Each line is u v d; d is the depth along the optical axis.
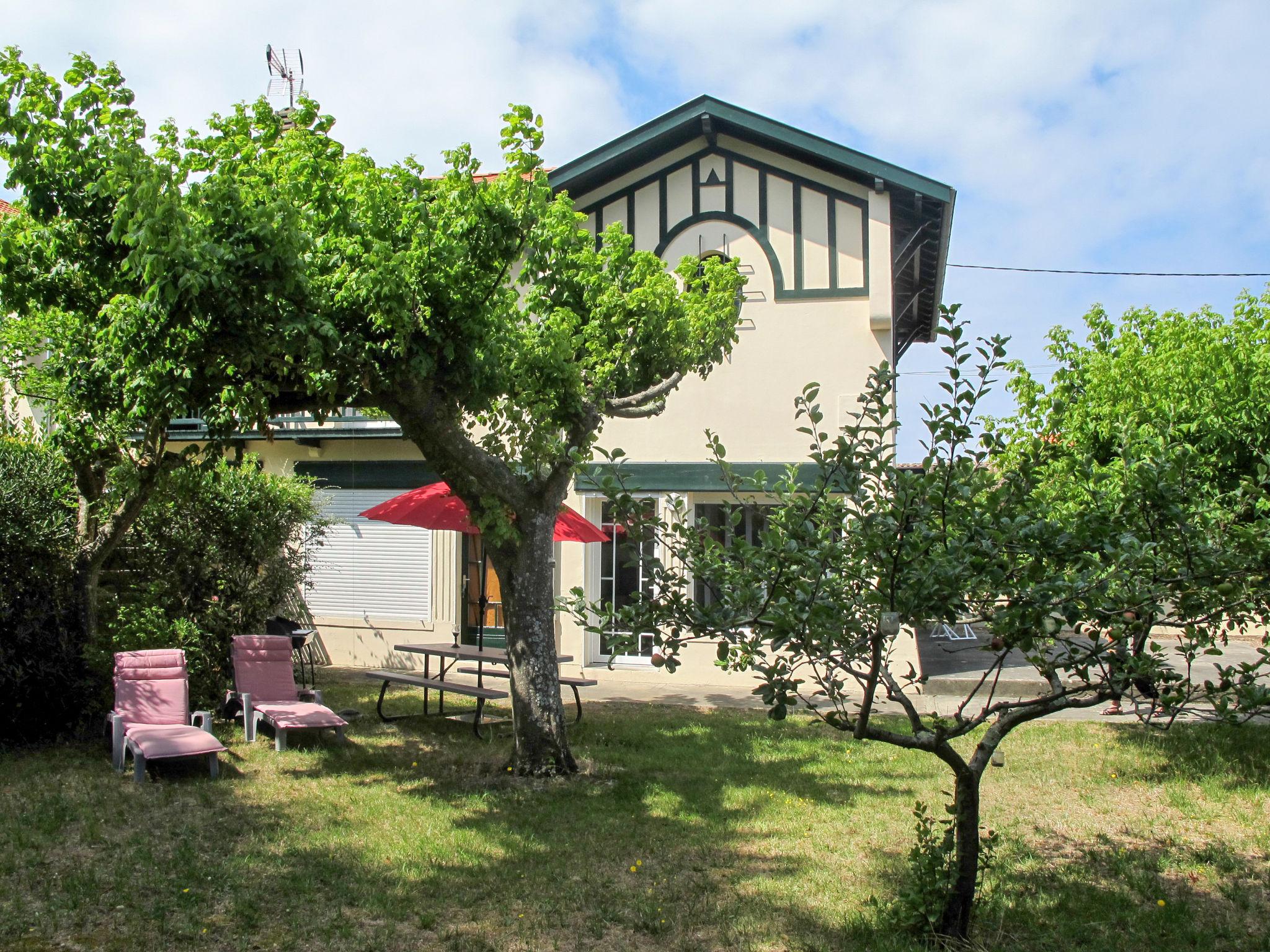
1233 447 8.13
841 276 13.36
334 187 7.00
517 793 7.86
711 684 13.41
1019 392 9.30
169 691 9.07
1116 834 7.00
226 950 5.04
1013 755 9.11
